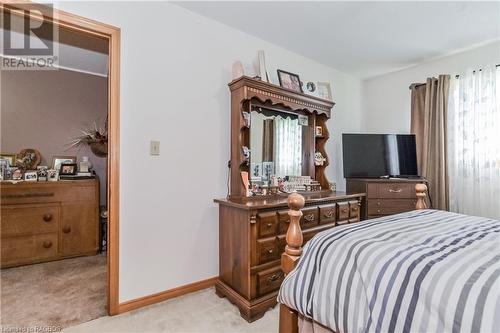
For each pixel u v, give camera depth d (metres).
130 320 1.79
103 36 1.86
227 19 2.36
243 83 2.24
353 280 0.96
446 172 2.94
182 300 2.07
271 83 2.52
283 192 2.60
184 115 2.20
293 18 2.34
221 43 2.42
